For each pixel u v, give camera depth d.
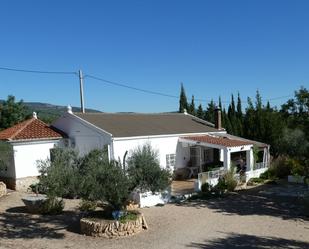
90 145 29.84
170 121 38.62
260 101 48.09
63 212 22.27
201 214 22.27
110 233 17.45
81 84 41.31
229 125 47.09
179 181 33.06
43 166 19.38
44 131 30.31
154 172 18.78
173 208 23.95
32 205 21.84
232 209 23.72
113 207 18.61
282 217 21.77
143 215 20.25
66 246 16.14
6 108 44.62
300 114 26.48
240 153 39.16
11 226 19.36
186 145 34.12
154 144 31.55
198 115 63.38
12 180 28.31
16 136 28.30
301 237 17.94
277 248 16.17
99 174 17.36
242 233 18.44
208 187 28.70
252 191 29.88
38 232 18.31
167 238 17.38
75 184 17.09
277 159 37.50
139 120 35.84
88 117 31.98
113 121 32.75
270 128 42.72
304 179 32.62
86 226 17.83
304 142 30.69
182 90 63.81
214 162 36.25
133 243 16.56
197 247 16.05
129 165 18.84
